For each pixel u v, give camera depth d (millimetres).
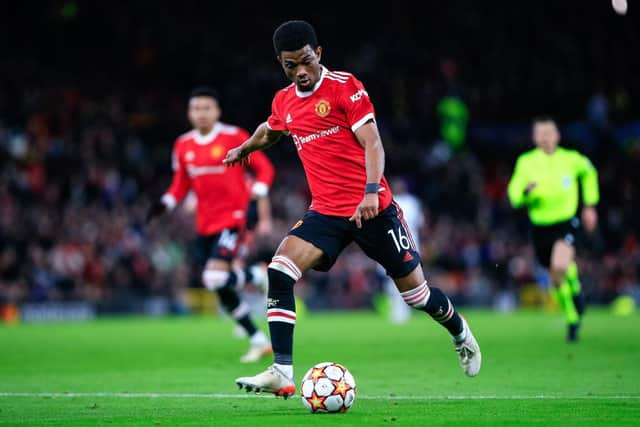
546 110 126875
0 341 49062
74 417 21594
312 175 23438
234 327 62969
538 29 133000
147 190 96500
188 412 22250
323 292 87625
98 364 35875
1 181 87188
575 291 44281
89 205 89625
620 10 106188
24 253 81000
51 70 114312
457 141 119562
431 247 94062
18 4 115750
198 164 38781
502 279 94875
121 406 23594
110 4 119875
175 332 57062
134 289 82750
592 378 29266
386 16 131375
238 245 38438
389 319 73562
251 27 125125
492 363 34469
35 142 95438
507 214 107250
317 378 21484
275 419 20578
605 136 117938
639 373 30719
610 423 19734
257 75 113812
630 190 110500
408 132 115812
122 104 109750
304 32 22578
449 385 27812
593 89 128375
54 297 78688
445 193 107250
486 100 126438
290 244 22844
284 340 22156
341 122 22812
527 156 44688
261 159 39750
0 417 21734
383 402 23719
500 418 20547
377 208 21750
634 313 78875
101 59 118500
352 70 122938
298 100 23297
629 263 95125
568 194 43938
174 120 111125
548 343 43812
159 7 123125
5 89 105000
